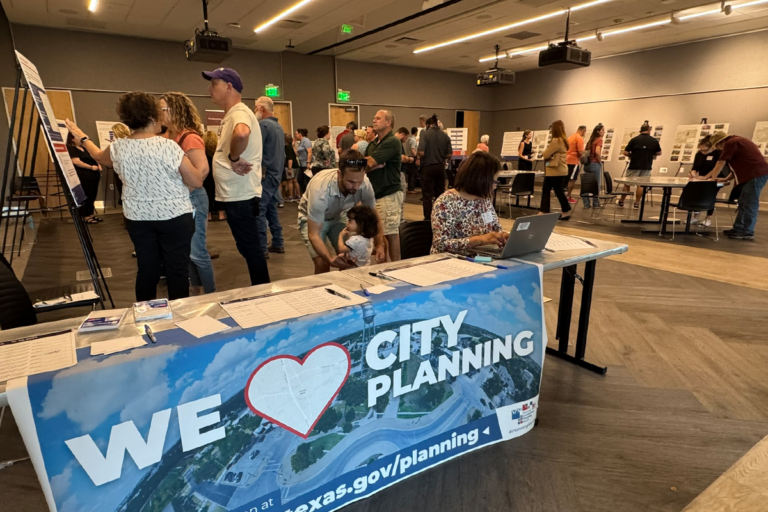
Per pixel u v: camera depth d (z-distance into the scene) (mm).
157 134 2295
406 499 1481
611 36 8789
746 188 5289
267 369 1179
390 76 11656
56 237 5637
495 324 1648
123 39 8148
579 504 1465
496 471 1612
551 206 8531
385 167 3156
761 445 1749
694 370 2338
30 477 1608
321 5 6574
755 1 6664
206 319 1215
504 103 13445
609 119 10945
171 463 1084
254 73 9742
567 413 1974
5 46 7102
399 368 1435
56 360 994
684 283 3748
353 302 1333
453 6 6887
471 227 2113
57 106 7793
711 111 9102
